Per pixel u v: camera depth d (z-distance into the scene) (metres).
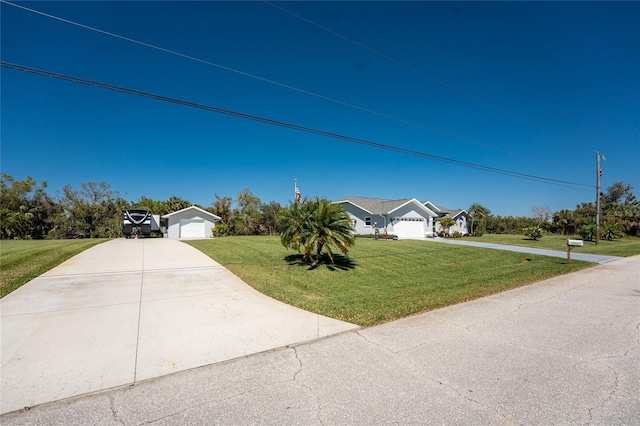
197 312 5.70
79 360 3.77
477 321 5.30
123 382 3.28
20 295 6.52
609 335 4.68
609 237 29.41
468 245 19.80
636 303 6.58
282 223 10.52
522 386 3.19
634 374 3.46
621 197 48.84
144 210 26.28
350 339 4.47
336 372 3.49
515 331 4.83
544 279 9.41
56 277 8.12
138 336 4.54
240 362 3.75
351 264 11.23
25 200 33.06
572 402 2.91
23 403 2.89
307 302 6.43
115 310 5.72
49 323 5.00
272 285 7.92
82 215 31.53
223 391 3.11
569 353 4.01
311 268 10.23
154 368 3.59
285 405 2.86
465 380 3.30
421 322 5.23
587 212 39.62
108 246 15.40
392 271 10.62
